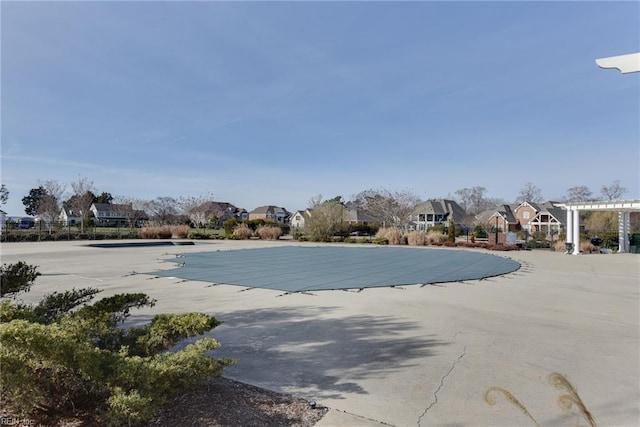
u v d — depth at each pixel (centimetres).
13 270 416
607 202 1936
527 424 271
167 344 326
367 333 508
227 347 446
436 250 2120
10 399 239
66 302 404
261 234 3166
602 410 294
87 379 242
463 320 582
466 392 324
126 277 1034
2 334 208
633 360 408
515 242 2494
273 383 338
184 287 881
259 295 787
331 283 943
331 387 332
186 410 272
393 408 293
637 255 1967
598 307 686
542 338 488
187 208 5069
